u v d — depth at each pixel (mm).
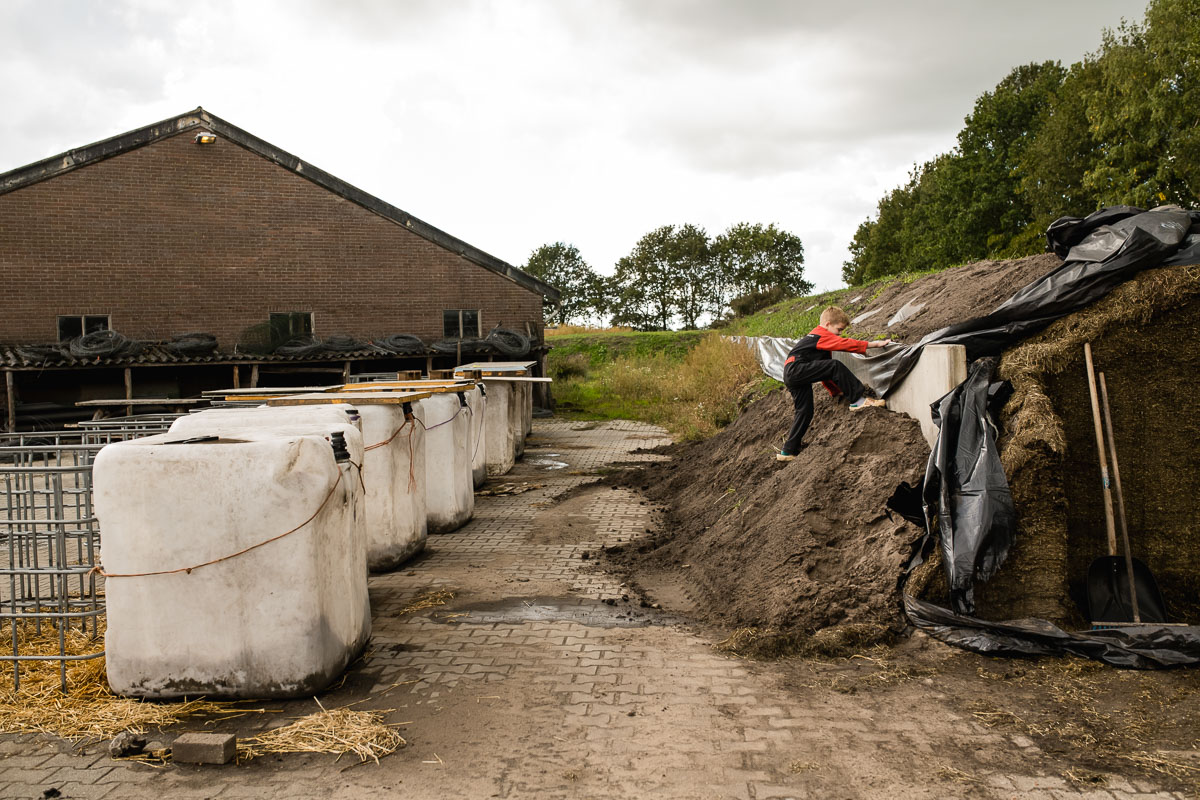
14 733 4082
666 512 9789
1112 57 30375
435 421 8734
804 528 5988
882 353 6977
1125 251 5562
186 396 20969
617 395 24922
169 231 20703
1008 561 5074
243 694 4430
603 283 76438
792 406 9336
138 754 3863
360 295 22562
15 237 19219
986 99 44531
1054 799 3314
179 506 4355
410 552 7422
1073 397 5508
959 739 3840
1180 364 5453
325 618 4535
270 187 21594
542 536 8625
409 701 4402
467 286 23453
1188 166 26938
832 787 3449
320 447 4469
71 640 5105
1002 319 5875
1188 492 5449
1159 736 3809
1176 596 5406
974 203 43094
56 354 18812
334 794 3469
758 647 5000
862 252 63719
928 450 5953
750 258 69375
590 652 5113
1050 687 4344
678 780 3527
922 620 5016
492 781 3555
